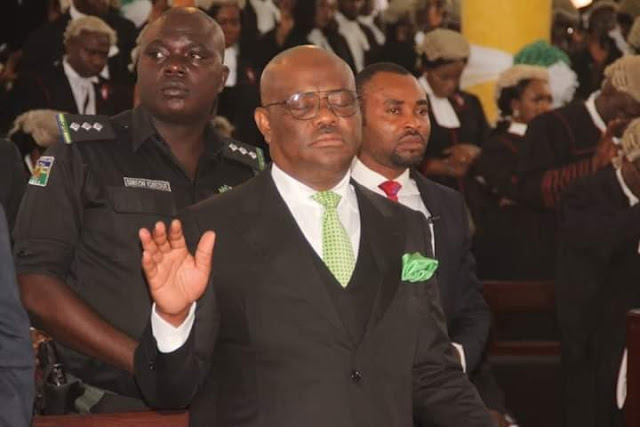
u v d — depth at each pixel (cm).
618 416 916
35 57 979
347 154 458
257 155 627
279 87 459
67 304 537
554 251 1086
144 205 573
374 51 1097
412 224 485
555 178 1080
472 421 470
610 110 1082
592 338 936
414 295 468
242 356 439
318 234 462
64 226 558
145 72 591
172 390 432
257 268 446
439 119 1105
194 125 598
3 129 970
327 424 432
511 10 1137
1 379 417
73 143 574
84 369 559
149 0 1003
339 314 446
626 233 928
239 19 1030
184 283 411
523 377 1006
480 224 1095
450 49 1102
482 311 702
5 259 423
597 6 1159
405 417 454
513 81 1112
